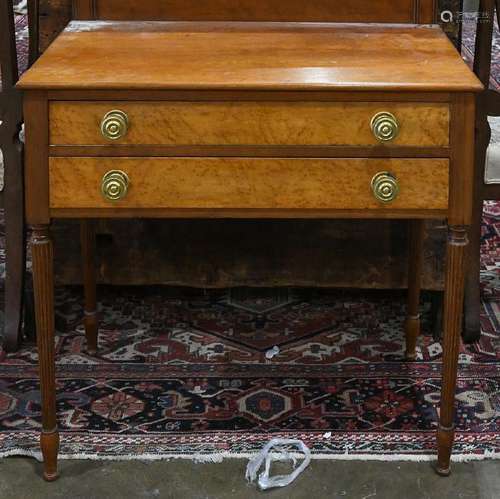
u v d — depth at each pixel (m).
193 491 2.10
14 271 2.58
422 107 1.84
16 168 2.51
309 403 2.38
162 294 2.90
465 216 1.89
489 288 2.93
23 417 2.32
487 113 2.46
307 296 2.89
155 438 2.24
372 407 2.37
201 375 2.50
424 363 2.55
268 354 2.59
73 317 2.77
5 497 2.08
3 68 2.43
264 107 1.84
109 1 2.31
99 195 1.88
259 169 1.87
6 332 2.59
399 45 2.11
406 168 1.87
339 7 2.31
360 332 2.70
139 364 2.55
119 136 1.84
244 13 2.32
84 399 2.39
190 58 1.98
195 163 1.87
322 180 1.88
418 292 2.49
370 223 2.64
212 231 2.66
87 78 1.83
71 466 2.16
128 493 2.09
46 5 2.47
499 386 2.45
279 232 2.66
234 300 2.87
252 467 2.15
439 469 2.13
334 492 2.10
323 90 1.82
